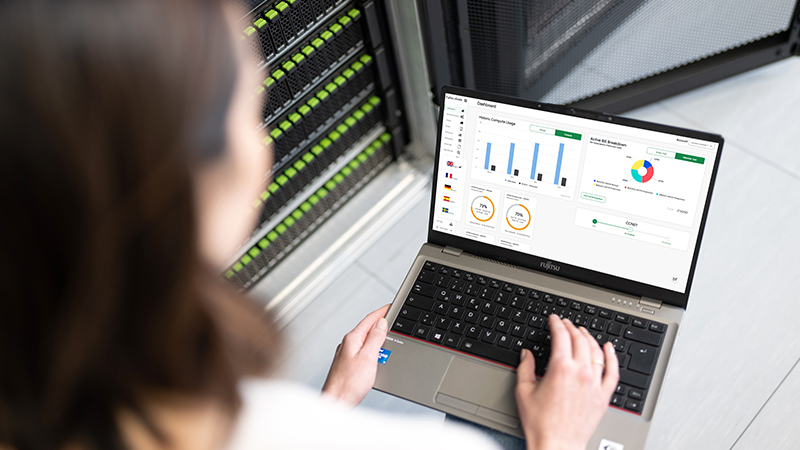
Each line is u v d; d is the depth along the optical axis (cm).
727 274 155
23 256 26
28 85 24
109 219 26
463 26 162
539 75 183
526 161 96
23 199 25
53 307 28
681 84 192
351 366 88
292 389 39
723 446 130
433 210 106
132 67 25
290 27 139
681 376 140
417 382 93
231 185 32
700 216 88
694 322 148
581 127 91
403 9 153
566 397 73
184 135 27
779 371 138
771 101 190
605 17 177
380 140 188
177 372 31
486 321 98
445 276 104
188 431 33
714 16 179
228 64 28
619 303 96
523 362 84
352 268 177
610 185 92
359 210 188
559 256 100
